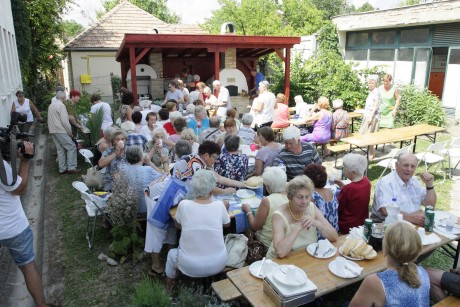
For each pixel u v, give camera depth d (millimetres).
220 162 4586
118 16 22406
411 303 2256
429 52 13367
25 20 15367
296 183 2992
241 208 3975
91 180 5742
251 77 14914
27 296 3996
